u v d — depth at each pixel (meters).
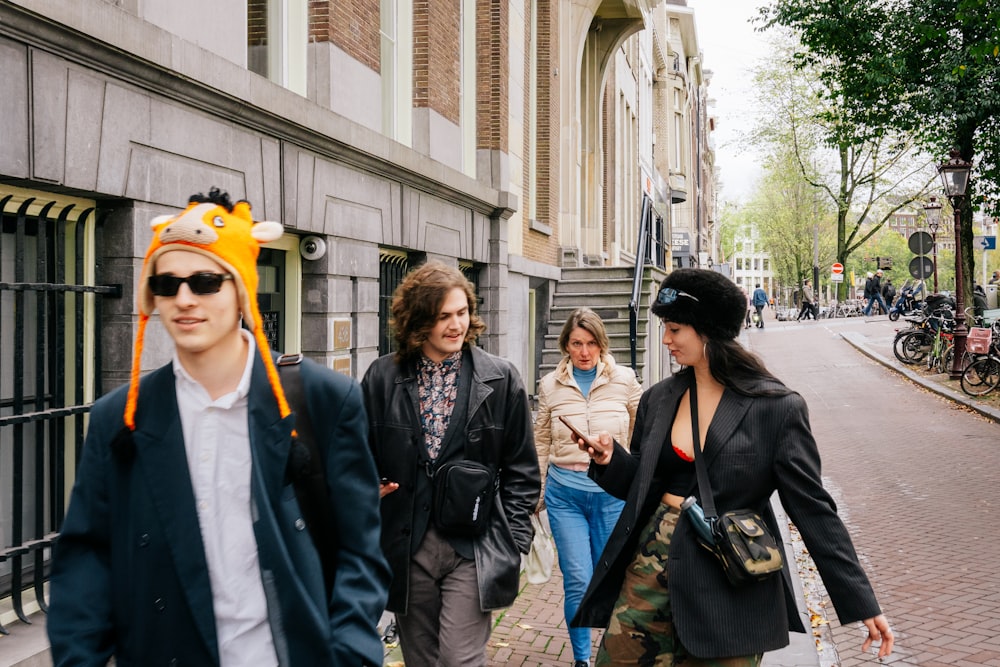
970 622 5.24
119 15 3.89
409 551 3.19
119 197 4.11
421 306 3.22
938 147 18.55
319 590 1.86
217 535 1.82
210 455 1.83
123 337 4.20
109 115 3.99
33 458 4.10
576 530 4.46
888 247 83.25
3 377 3.91
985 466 9.99
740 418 2.76
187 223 1.79
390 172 7.31
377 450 3.26
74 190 3.86
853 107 18.64
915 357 20.14
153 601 1.78
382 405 3.27
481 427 3.29
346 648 1.83
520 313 12.29
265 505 1.81
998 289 22.92
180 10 4.75
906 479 9.42
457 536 3.21
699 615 2.64
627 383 4.78
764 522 2.74
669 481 2.91
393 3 8.37
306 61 6.49
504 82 10.91
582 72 18.80
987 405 14.31
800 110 40.34
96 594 1.82
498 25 10.76
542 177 14.33
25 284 3.68
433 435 3.27
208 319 1.81
